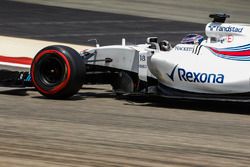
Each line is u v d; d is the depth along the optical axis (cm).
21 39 6022
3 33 6359
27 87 3266
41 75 3109
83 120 2569
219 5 9344
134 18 7900
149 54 3066
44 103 2989
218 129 2431
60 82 3041
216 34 2997
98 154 2011
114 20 7662
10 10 8050
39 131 2330
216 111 2866
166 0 9612
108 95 3409
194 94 2906
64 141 2181
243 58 2789
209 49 2906
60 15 7875
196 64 2892
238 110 2902
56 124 2469
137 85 3186
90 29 6931
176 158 1970
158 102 3147
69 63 3017
